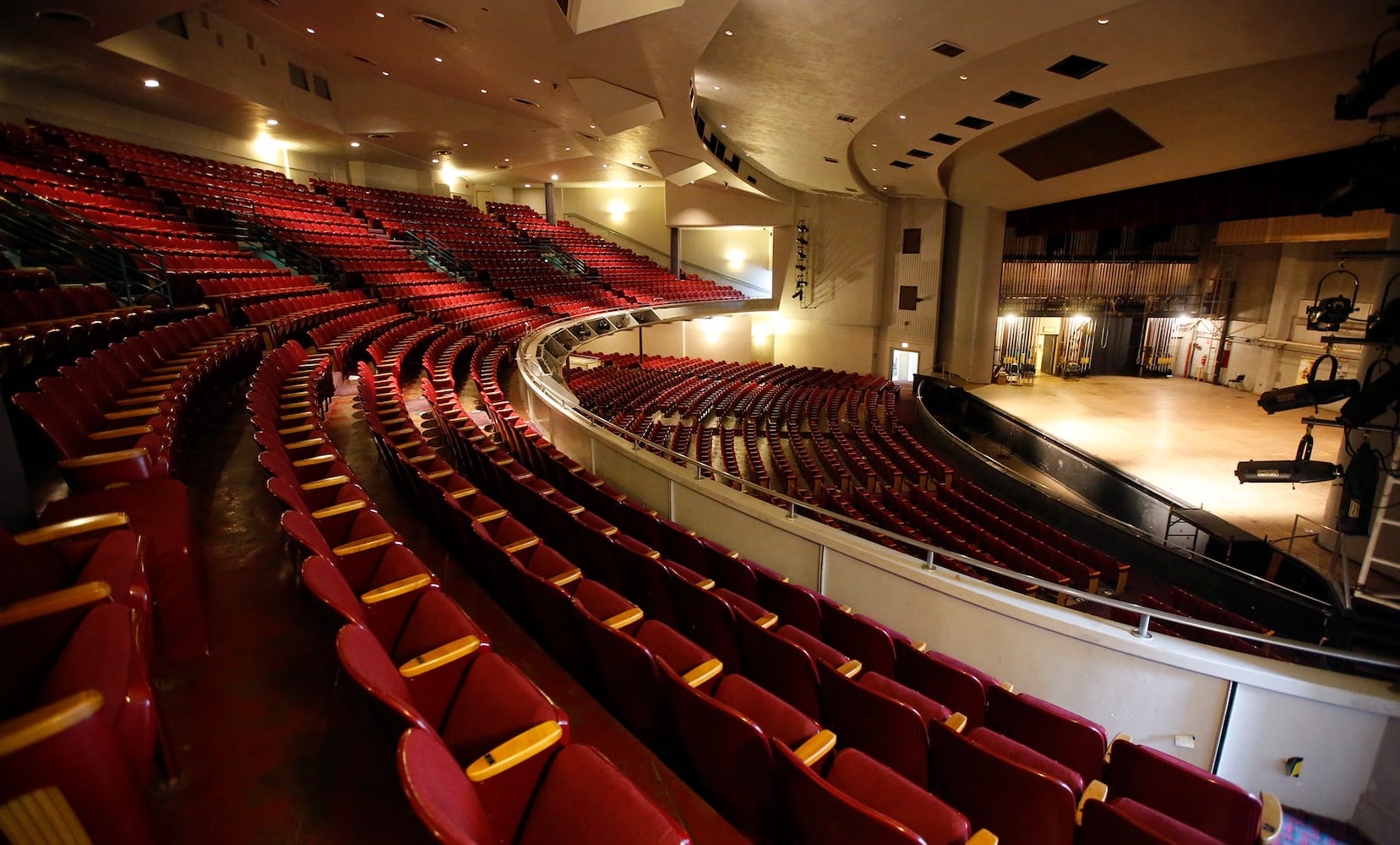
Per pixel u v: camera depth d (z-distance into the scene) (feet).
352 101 31.83
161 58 22.22
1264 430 30.91
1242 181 26.48
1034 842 4.32
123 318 12.07
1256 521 20.18
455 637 4.38
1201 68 15.48
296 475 7.29
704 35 15.39
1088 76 16.65
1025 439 30.68
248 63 26.25
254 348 14.75
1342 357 33.94
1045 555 17.08
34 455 7.75
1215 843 3.96
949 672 6.06
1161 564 18.26
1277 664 5.71
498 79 23.29
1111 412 34.96
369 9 17.78
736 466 23.47
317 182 34.88
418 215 38.60
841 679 5.24
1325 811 5.68
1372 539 13.93
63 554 4.35
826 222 45.16
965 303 39.70
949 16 14.07
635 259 50.19
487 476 10.39
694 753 4.46
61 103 24.91
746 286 53.26
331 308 20.75
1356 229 31.60
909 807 3.99
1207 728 5.95
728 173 35.53
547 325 30.63
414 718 2.92
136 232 18.51
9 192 15.12
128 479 5.91
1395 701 5.27
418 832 3.66
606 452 12.60
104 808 2.55
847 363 46.01
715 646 6.68
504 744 3.48
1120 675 6.28
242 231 24.29
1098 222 33.63
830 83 19.31
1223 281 42.34
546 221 49.03
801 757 4.35
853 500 19.67
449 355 19.80
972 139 23.54
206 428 10.84
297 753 4.18
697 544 8.40
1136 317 45.65
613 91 20.83
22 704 3.15
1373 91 10.61
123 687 2.86
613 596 5.99
